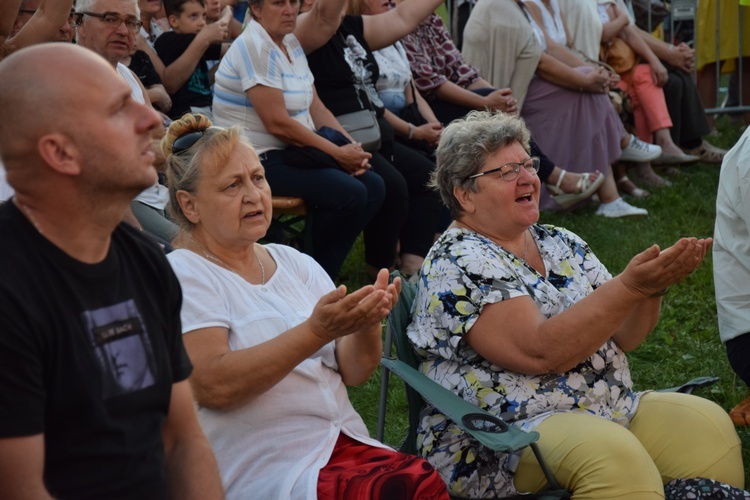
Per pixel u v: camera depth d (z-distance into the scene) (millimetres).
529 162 3066
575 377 2982
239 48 4918
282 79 4996
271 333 2627
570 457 2773
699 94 9039
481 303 2891
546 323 2818
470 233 3078
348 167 5070
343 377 2816
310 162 4973
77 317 1666
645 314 3076
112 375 1702
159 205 4305
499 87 7047
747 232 3459
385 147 5648
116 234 1807
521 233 3148
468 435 2951
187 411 1973
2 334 1571
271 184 4996
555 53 7258
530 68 7000
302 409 2613
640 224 6910
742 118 9602
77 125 1626
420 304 3037
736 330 3527
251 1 4926
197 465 1966
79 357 1655
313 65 5426
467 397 2939
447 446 2980
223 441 2543
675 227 6820
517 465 2883
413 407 3154
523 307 2873
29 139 1622
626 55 7969
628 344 3146
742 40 9070
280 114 4922
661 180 7832
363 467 2537
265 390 2490
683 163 8164
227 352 2514
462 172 3064
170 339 1896
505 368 2918
